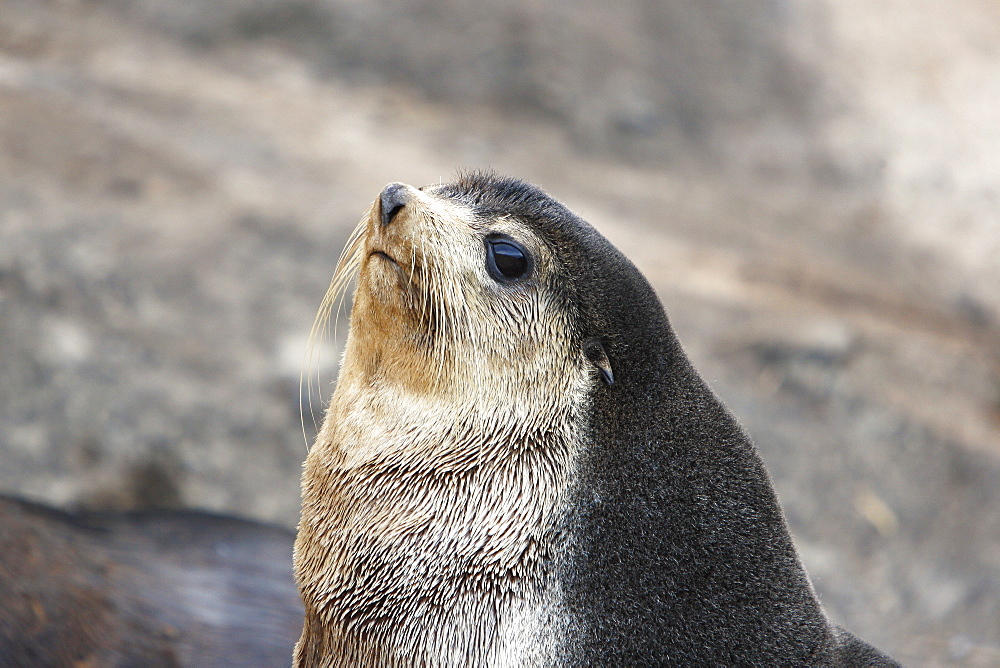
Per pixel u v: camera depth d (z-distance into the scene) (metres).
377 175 44.72
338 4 56.09
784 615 14.02
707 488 14.38
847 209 57.06
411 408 14.62
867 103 64.31
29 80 44.22
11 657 15.05
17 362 29.05
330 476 14.90
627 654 13.67
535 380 14.61
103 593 17.23
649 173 52.94
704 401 15.05
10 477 26.28
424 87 53.38
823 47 66.94
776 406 36.06
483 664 13.84
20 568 16.48
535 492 14.30
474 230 14.76
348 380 15.26
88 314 31.66
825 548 31.75
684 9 64.19
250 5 54.75
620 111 55.66
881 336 41.44
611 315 14.77
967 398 39.72
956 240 56.50
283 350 32.97
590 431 14.48
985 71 69.06
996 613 30.03
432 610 14.12
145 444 28.72
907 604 30.27
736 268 45.38
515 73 55.06
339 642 14.59
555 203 15.41
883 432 35.75
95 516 20.61
